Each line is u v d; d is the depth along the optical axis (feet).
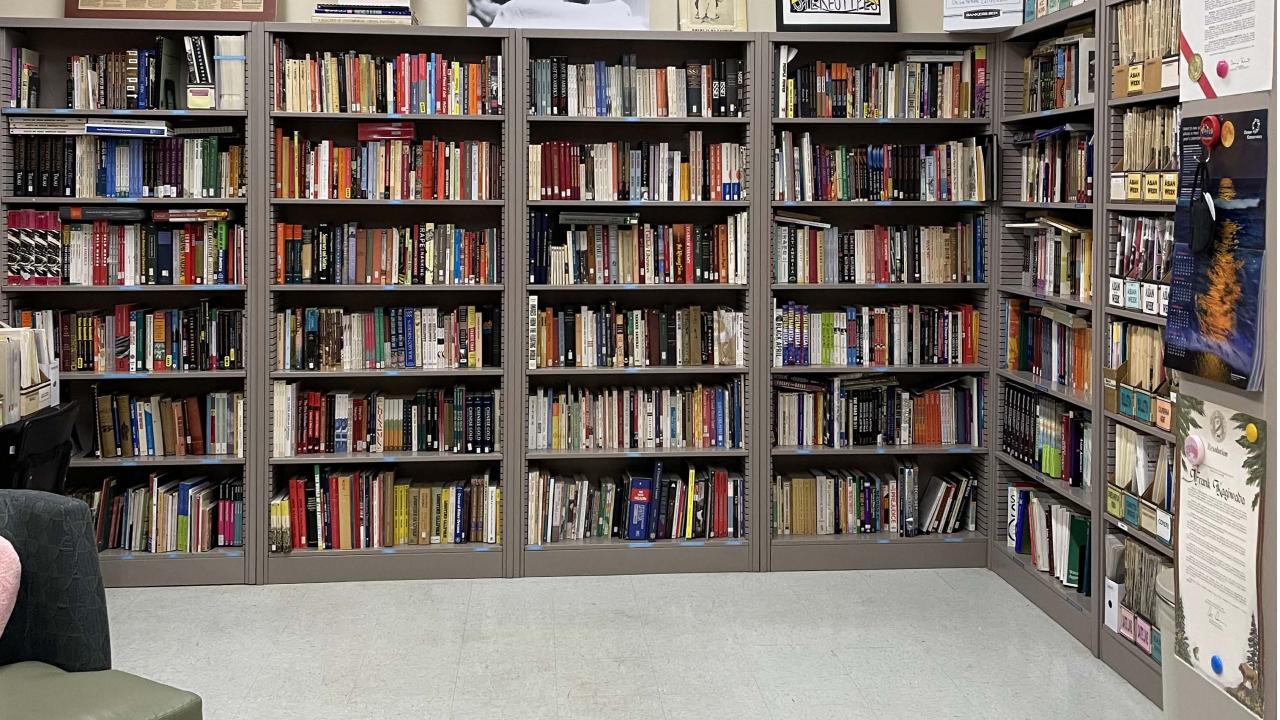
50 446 12.08
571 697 12.09
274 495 16.34
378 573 16.21
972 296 17.51
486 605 15.14
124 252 15.83
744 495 16.76
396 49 16.71
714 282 16.61
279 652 13.39
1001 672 12.82
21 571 8.80
